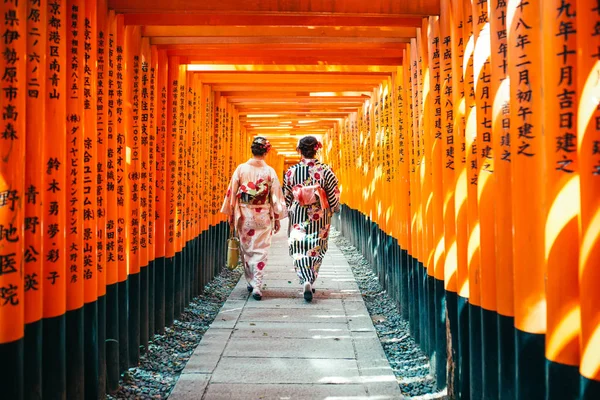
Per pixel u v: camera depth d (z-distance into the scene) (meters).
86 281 2.48
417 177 3.43
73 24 2.29
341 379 2.99
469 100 2.34
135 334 3.25
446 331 2.70
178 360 3.36
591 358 1.43
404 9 2.85
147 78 3.53
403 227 4.07
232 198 4.87
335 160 10.39
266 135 11.58
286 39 3.67
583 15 1.42
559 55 1.54
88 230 2.47
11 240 1.83
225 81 5.35
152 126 3.66
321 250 4.83
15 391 1.84
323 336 3.77
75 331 2.33
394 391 2.83
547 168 1.61
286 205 4.90
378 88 5.58
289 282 5.65
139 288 3.30
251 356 3.36
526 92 1.76
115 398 2.76
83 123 2.38
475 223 2.29
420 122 3.30
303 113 8.90
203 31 3.51
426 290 3.17
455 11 2.50
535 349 1.80
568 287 1.56
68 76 2.29
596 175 1.41
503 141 1.97
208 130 5.67
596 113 1.40
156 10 2.84
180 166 4.35
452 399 2.62
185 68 4.52
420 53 3.24
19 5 1.84
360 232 7.59
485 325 2.16
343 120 9.30
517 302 1.85
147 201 3.51
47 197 2.11
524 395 1.83
